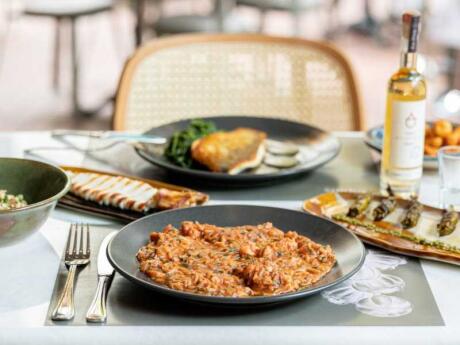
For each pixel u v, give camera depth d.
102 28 4.80
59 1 3.46
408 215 1.15
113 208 1.23
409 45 1.22
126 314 0.96
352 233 1.07
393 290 1.01
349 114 1.89
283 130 1.53
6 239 1.06
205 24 3.22
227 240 1.05
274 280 0.96
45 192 1.16
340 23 4.95
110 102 3.76
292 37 1.92
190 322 0.94
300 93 1.92
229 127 1.55
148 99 1.88
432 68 3.92
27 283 1.03
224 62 1.92
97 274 1.04
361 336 0.93
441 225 1.13
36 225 1.08
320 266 1.00
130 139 1.44
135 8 3.60
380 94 3.85
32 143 1.50
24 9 3.45
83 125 3.50
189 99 1.91
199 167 1.39
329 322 0.95
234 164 1.35
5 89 3.92
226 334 0.93
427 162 1.38
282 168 1.39
